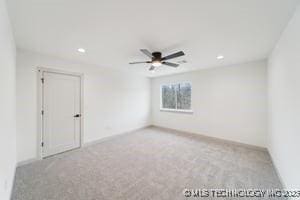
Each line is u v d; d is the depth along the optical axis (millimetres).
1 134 1402
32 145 2883
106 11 1586
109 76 4406
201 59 3438
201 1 1422
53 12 1605
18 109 2688
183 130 5098
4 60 1533
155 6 1499
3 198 1458
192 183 2174
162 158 3041
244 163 2824
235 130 3916
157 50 2793
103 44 2514
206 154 3258
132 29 1992
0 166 1353
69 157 3086
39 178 2279
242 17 1699
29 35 2172
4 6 1433
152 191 1982
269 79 3148
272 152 2938
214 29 1987
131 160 2939
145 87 5832
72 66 3521
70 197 1857
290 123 1853
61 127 3350
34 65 2910
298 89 1597
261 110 3500
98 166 2682
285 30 1963
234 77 3912
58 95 3293
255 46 2615
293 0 1410
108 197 1858
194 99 4781
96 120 4062
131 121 5219
